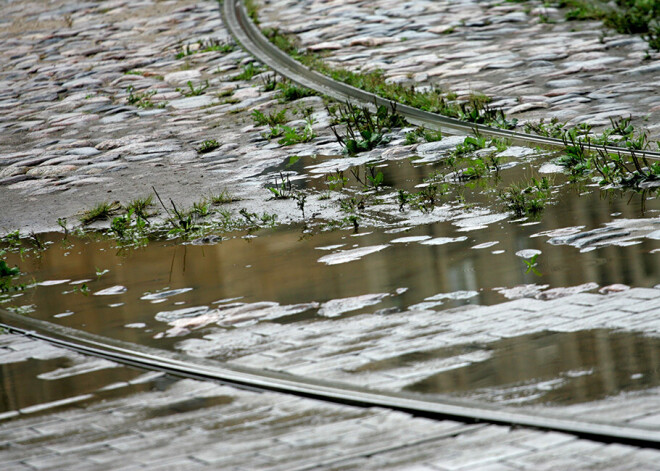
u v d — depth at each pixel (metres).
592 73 19.25
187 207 13.36
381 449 4.89
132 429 5.71
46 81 25.30
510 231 10.02
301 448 5.04
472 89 19.22
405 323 7.37
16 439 5.73
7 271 10.84
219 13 31.91
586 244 9.06
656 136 13.80
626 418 5.02
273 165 15.50
